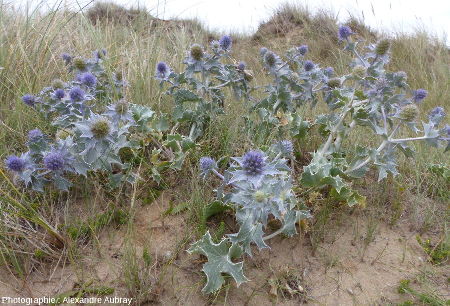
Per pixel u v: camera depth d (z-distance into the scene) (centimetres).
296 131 59
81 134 45
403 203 55
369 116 54
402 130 76
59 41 86
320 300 41
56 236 41
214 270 38
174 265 42
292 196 42
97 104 63
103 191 49
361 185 58
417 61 130
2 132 55
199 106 61
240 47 172
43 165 47
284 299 40
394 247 48
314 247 46
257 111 65
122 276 40
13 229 42
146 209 49
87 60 66
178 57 93
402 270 45
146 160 56
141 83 73
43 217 44
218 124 62
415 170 61
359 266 45
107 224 45
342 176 52
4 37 77
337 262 45
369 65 57
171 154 55
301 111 72
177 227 47
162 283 40
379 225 51
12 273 38
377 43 59
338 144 56
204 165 46
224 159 55
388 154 50
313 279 43
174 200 51
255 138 60
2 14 84
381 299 41
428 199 57
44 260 41
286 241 47
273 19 188
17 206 43
